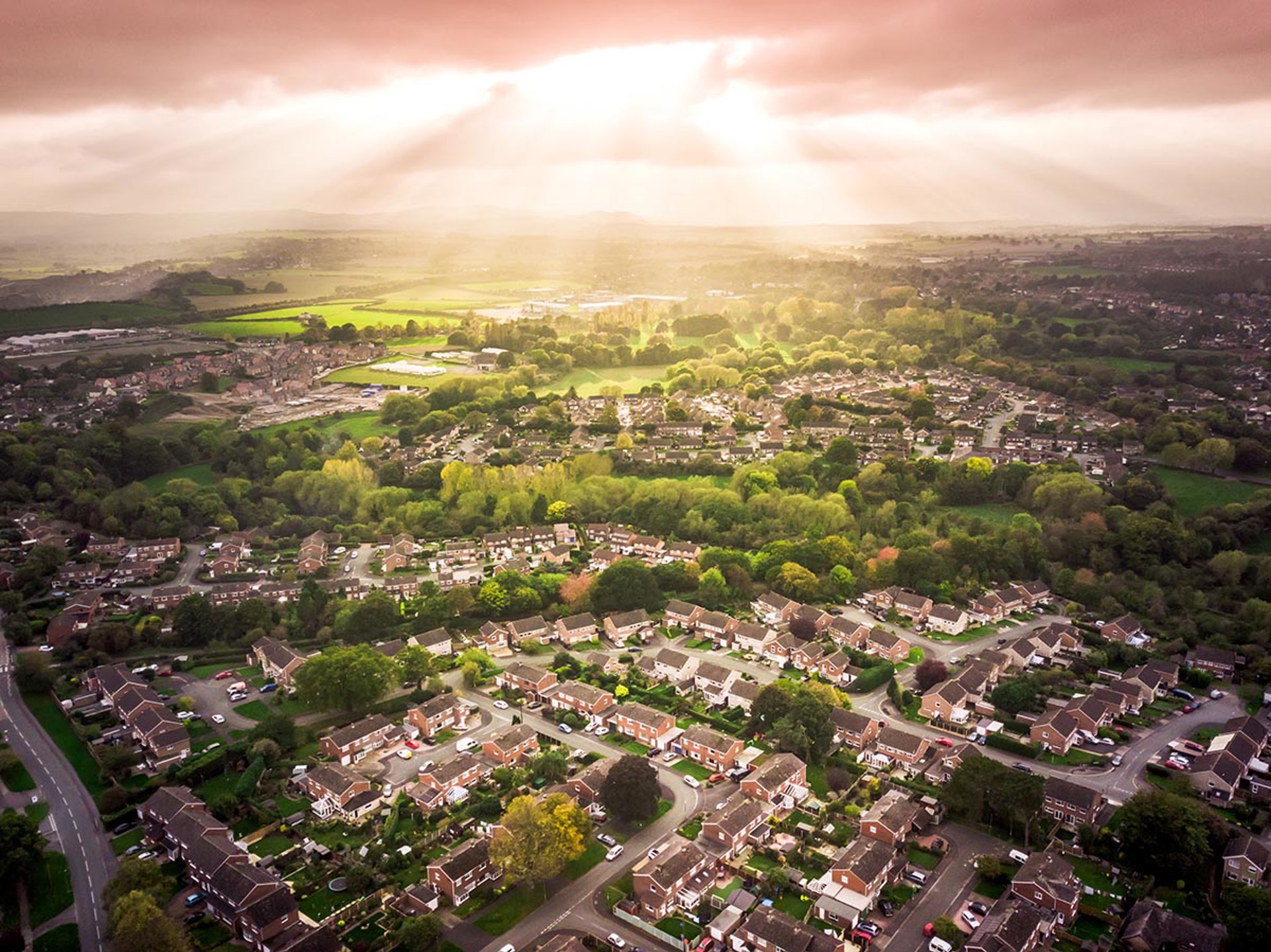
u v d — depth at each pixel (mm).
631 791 190500
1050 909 164125
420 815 196750
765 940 154250
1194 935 156750
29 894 171625
